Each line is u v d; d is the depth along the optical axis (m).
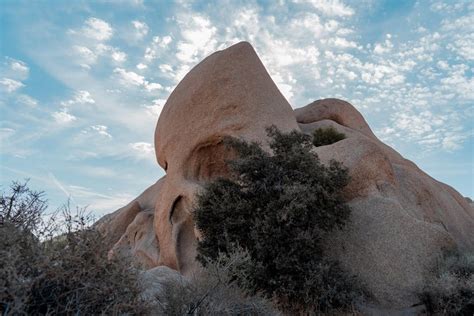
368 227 10.02
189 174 14.43
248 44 15.71
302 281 8.24
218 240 9.08
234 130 13.73
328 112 21.83
